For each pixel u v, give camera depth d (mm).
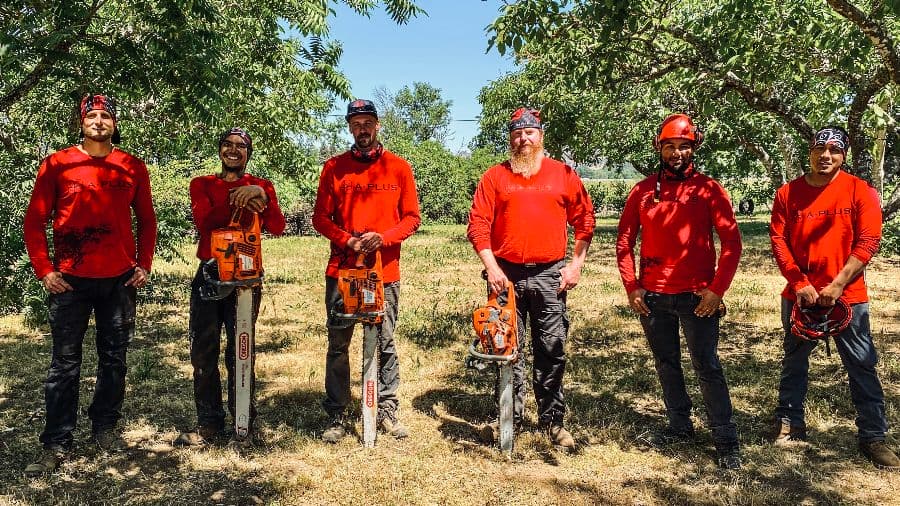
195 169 8977
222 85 4562
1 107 4180
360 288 3697
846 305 3658
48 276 3438
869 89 5312
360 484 3430
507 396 3770
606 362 5902
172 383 5152
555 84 5969
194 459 3715
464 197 30875
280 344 6641
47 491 3316
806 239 3777
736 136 8305
